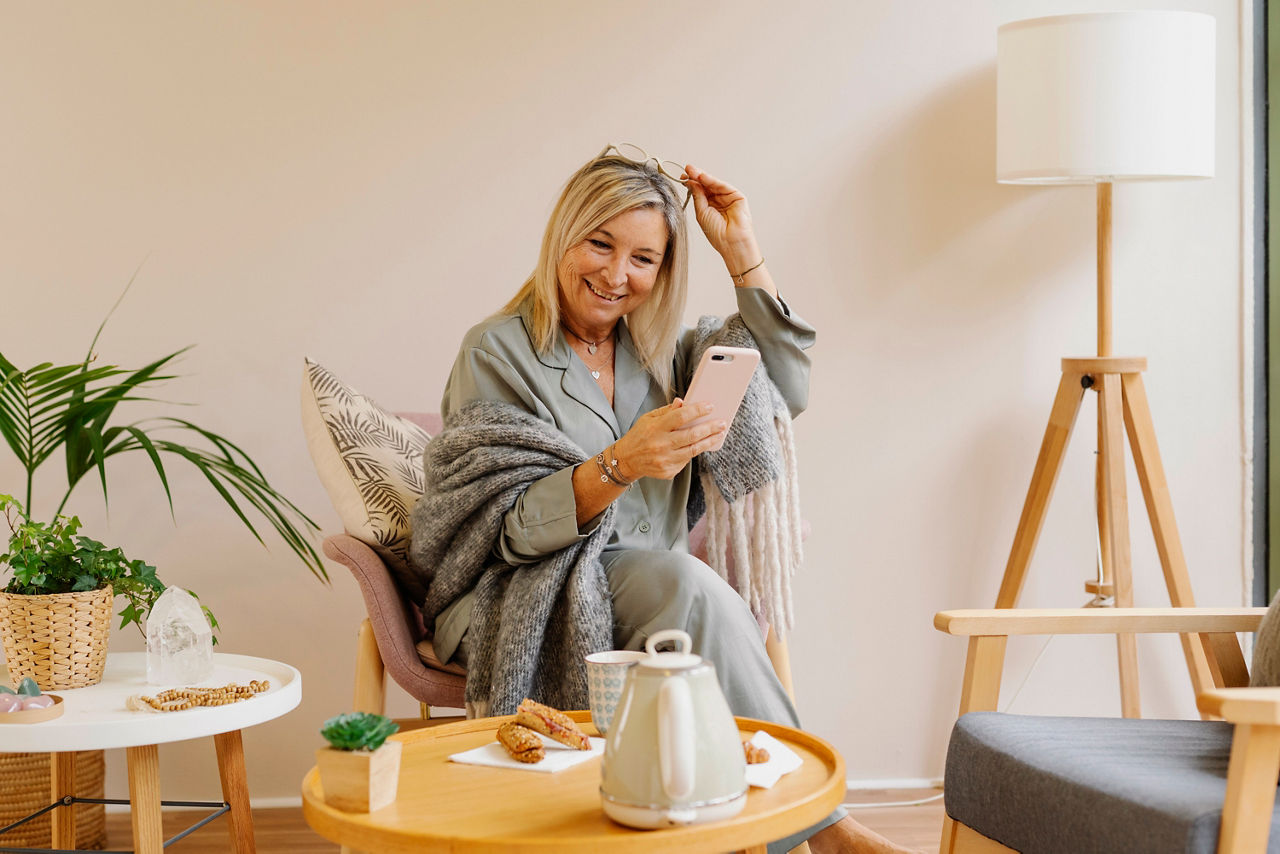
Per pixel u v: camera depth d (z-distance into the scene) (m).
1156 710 2.60
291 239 2.42
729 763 1.02
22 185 2.37
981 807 1.40
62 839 1.82
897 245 2.52
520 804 1.07
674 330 1.92
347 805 1.06
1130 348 2.57
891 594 2.55
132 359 2.39
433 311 2.45
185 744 2.41
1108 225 2.36
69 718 1.43
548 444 1.75
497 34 2.44
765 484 1.86
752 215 2.50
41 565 1.63
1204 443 2.60
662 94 2.47
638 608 1.67
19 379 2.06
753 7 2.48
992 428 2.55
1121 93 2.17
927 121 2.51
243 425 2.42
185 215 2.40
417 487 1.96
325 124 2.41
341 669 2.45
